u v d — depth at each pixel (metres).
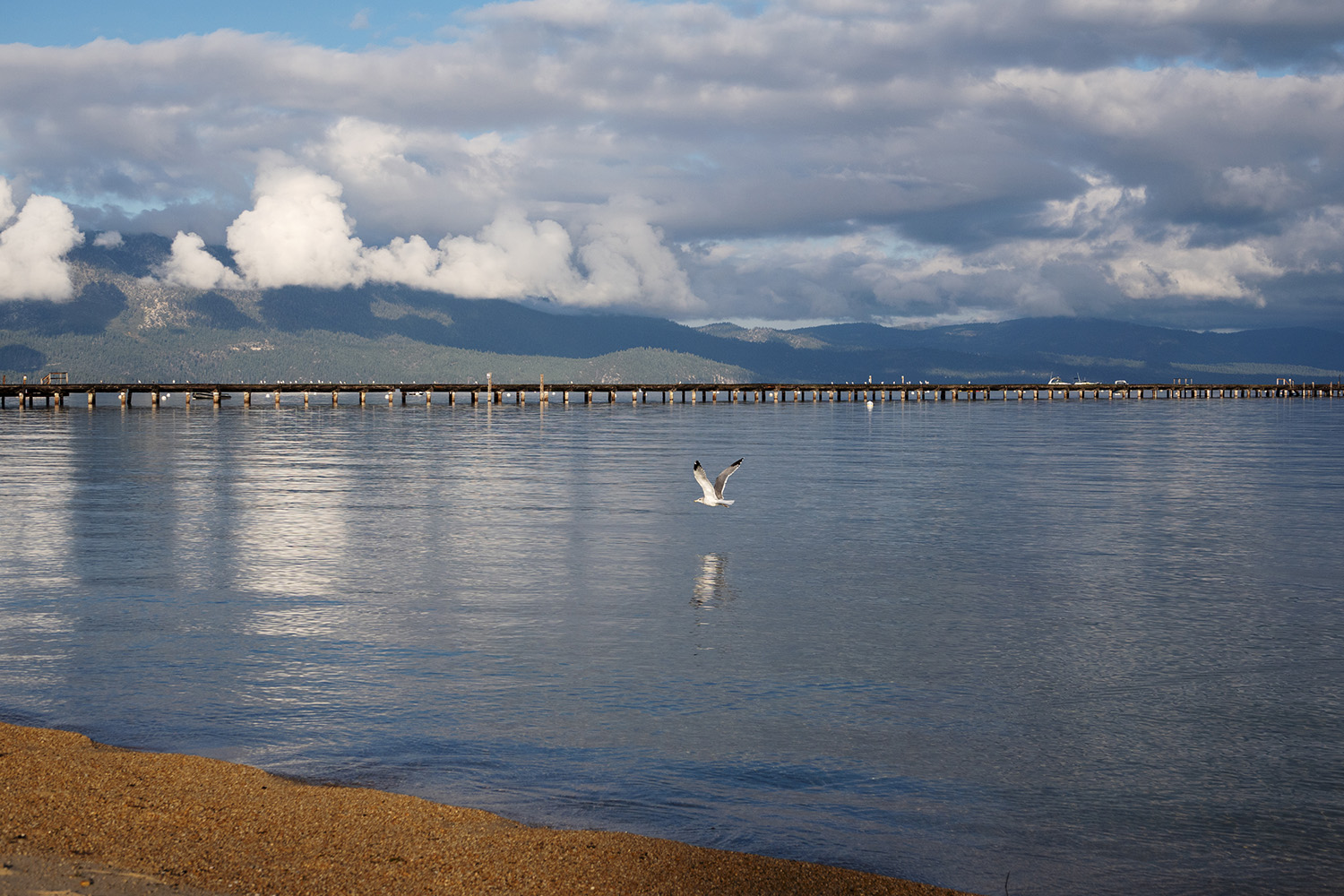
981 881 12.99
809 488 52.53
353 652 22.11
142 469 60.25
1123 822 14.66
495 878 12.00
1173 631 24.70
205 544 34.78
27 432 97.69
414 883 11.77
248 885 11.48
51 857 11.95
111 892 11.09
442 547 34.62
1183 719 18.70
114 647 22.25
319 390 190.75
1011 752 17.08
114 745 16.47
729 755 16.72
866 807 14.94
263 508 43.34
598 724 18.02
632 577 30.33
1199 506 46.06
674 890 11.96
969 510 44.62
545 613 25.88
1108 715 18.86
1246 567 32.38
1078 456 74.38
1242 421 136.38
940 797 15.34
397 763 16.06
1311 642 23.67
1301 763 16.72
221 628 23.94
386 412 159.12
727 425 121.31
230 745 16.64
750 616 25.80
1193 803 15.26
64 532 36.91
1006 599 27.95
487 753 16.59
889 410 179.25
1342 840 14.20
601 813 14.52
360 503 45.38
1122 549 35.53
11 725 16.84
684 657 22.19
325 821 13.40
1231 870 13.39
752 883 12.26
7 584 28.41
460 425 117.06
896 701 19.52
